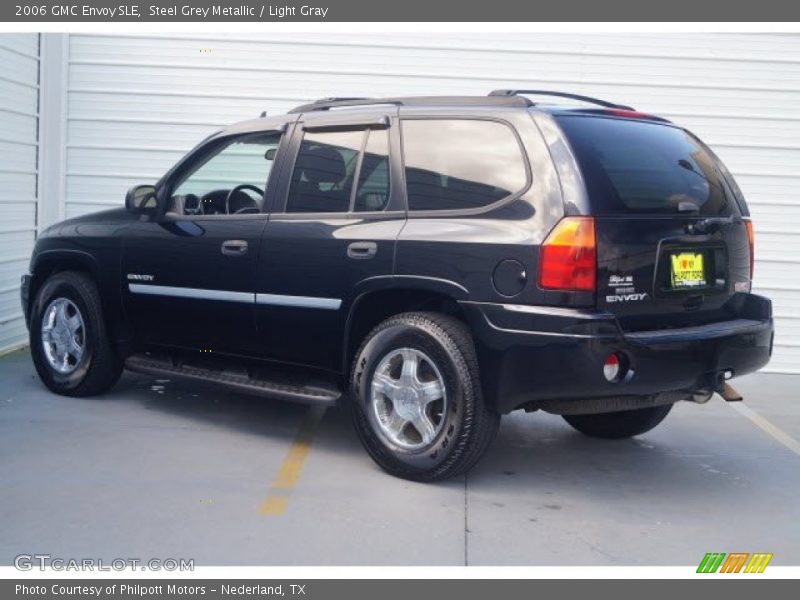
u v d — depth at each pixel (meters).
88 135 8.70
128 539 4.30
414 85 8.48
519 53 8.44
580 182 4.59
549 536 4.48
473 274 4.75
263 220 5.67
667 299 4.78
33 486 4.91
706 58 8.38
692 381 4.78
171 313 6.11
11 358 8.05
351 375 5.24
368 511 4.70
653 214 4.75
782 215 8.45
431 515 4.67
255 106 8.59
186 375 6.09
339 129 5.51
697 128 8.44
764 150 8.42
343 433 6.09
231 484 5.04
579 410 4.87
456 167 5.00
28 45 8.38
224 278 5.79
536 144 4.75
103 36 8.59
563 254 4.52
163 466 5.30
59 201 8.70
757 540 4.52
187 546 4.24
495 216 4.78
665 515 4.82
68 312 6.72
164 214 6.21
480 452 4.89
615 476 5.43
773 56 8.35
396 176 5.18
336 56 8.50
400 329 5.00
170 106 8.63
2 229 8.08
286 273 5.50
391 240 5.05
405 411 5.03
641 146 4.97
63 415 6.26
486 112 4.98
